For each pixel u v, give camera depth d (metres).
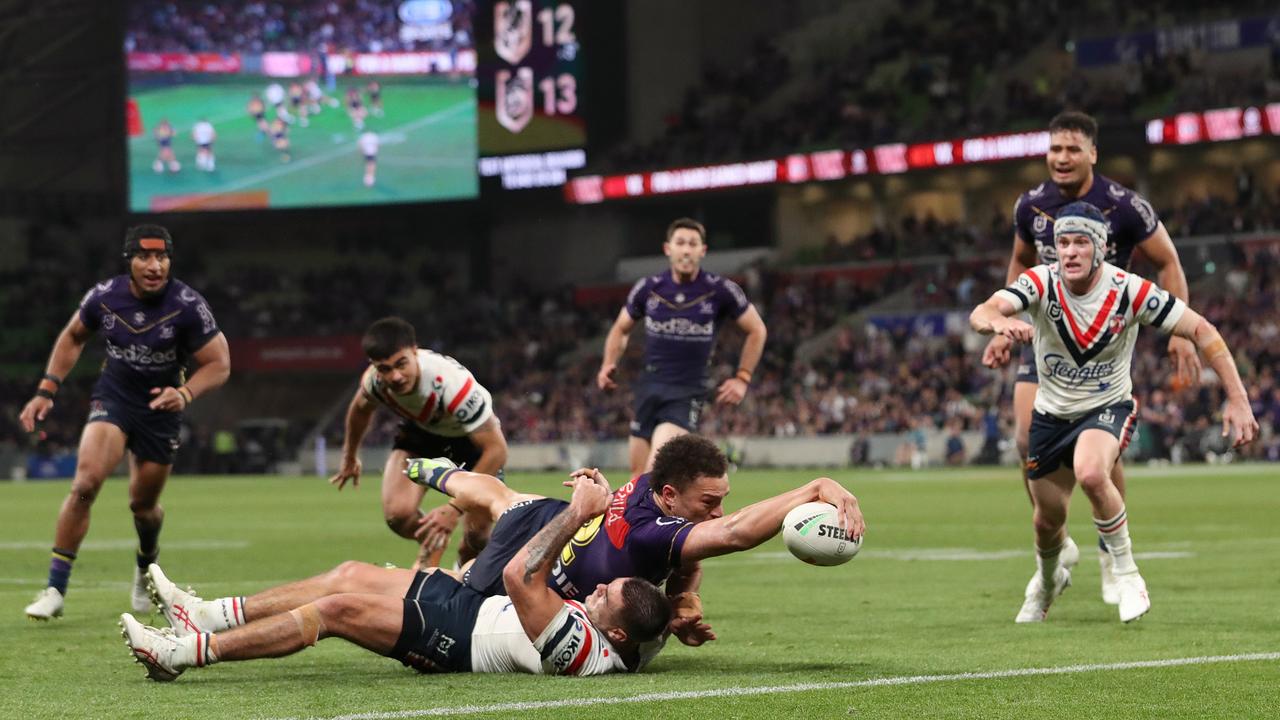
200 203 147.38
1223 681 16.41
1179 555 35.91
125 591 31.25
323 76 145.75
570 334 148.88
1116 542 22.06
